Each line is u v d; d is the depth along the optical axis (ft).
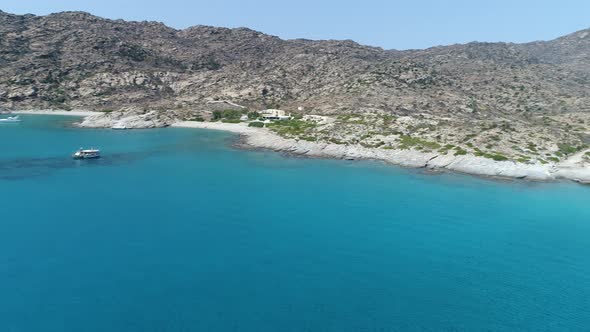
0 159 447.01
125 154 502.38
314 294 190.29
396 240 253.24
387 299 187.93
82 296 181.88
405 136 524.93
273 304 181.16
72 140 585.63
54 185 355.36
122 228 261.03
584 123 611.47
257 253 230.89
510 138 483.51
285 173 422.41
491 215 299.17
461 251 238.89
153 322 165.99
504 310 181.98
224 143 597.52
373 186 375.25
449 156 446.19
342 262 222.69
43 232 250.16
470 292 195.62
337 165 462.19
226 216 289.74
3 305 173.58
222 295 186.80
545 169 404.98
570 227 277.44
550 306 185.57
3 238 239.50
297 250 236.02
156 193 342.03
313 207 313.94
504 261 227.20
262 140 583.17
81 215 282.77
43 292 183.93
